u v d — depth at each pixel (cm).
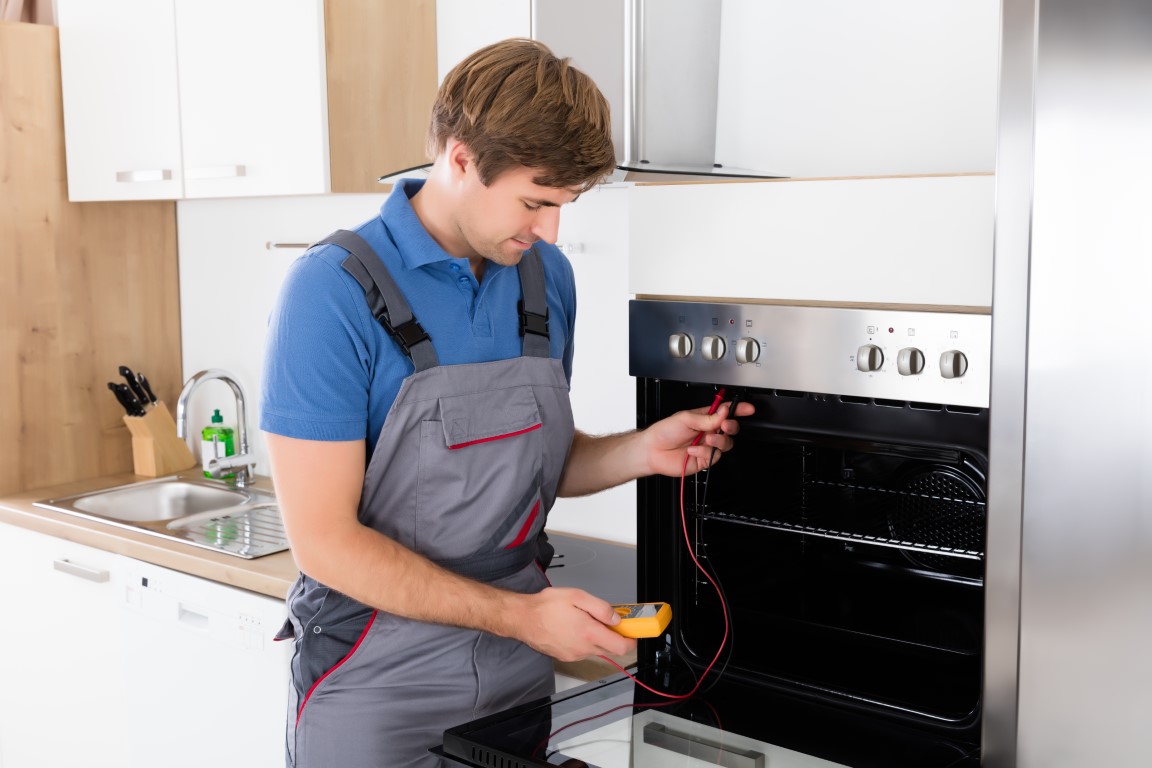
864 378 120
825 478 139
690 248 132
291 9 197
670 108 151
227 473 271
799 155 180
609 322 211
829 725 124
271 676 189
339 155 200
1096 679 107
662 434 137
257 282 269
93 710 230
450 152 123
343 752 137
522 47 121
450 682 137
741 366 129
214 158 218
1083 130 98
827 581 143
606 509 216
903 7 167
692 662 140
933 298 115
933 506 132
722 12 186
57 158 260
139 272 281
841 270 121
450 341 133
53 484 266
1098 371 103
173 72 224
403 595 126
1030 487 100
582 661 155
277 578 186
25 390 259
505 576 140
